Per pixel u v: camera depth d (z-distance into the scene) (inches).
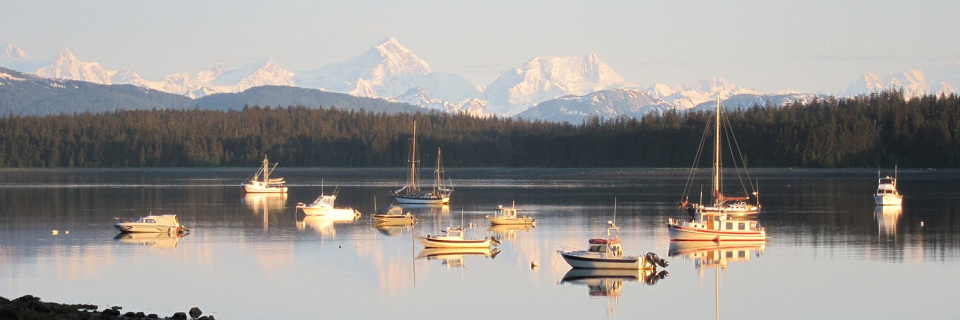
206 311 5546.3
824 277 6638.8
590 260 6786.4
